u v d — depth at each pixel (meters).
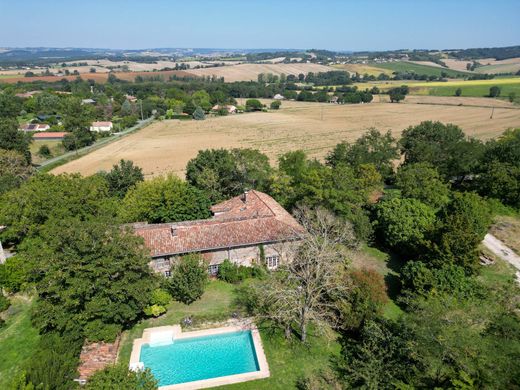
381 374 25.06
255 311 33.62
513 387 20.83
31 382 21.94
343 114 166.12
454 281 33.69
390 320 29.20
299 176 53.16
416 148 66.12
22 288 35.88
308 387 25.75
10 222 40.50
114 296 28.42
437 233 39.12
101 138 127.75
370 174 54.16
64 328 28.25
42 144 113.12
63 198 40.97
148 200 47.31
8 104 146.50
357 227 44.00
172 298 35.53
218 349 29.97
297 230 39.50
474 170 62.19
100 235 28.30
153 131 138.50
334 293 30.95
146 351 29.52
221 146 109.62
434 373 24.56
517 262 42.66
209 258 38.34
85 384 24.20
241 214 43.81
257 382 26.81
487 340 24.44
